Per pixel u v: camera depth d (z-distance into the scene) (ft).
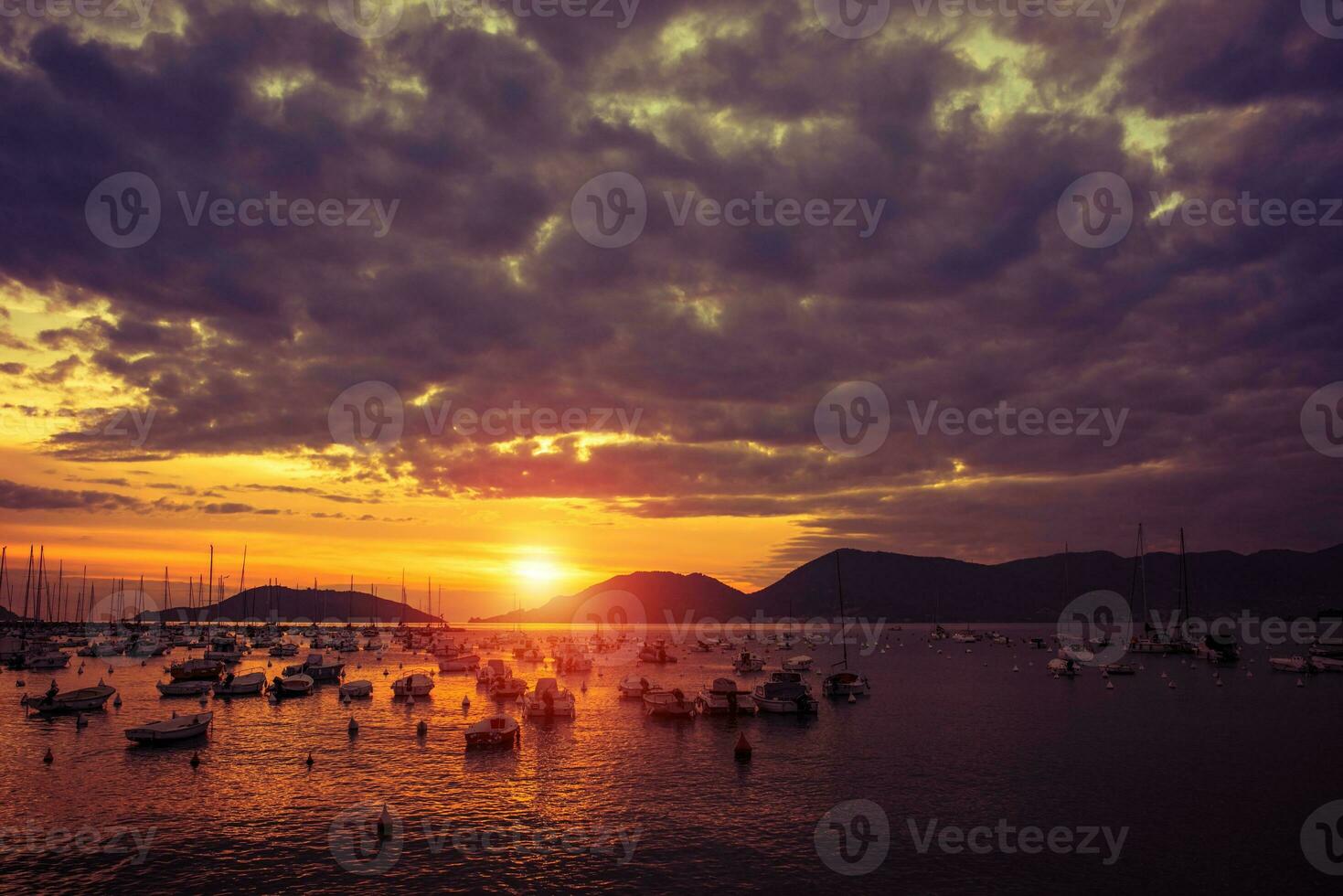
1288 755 198.90
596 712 271.90
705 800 156.46
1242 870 121.19
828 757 196.03
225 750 200.85
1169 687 362.53
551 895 112.06
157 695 308.19
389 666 471.62
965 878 118.62
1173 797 158.51
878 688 360.07
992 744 213.87
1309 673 424.05
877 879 117.91
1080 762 191.21
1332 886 115.44
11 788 162.30
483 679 357.61
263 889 113.09
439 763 187.21
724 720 255.70
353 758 191.62
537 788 164.45
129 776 172.24
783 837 135.33
